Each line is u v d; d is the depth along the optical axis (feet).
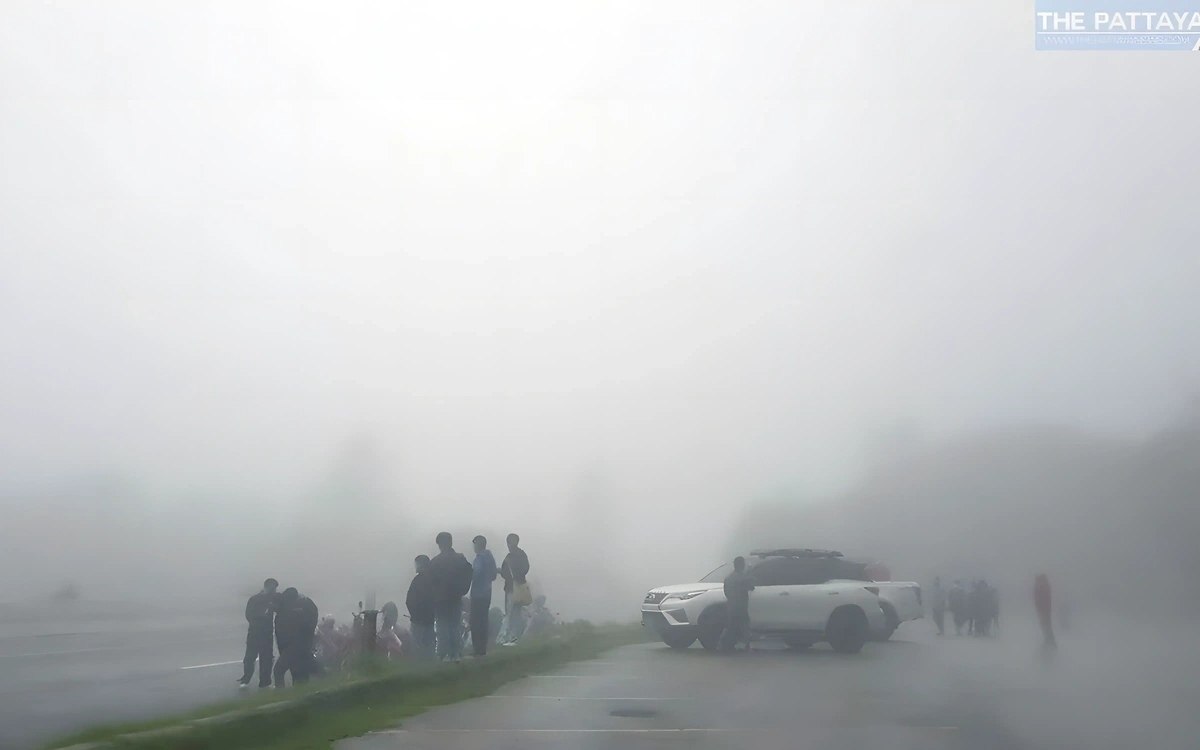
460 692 40.70
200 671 50.49
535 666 51.98
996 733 30.32
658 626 64.08
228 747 27.12
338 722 32.27
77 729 27.53
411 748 28.40
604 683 45.01
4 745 25.30
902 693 40.37
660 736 30.27
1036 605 61.93
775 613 61.05
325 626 48.34
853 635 60.80
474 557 48.47
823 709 35.76
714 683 44.70
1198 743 28.60
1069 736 29.73
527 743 29.19
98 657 60.13
